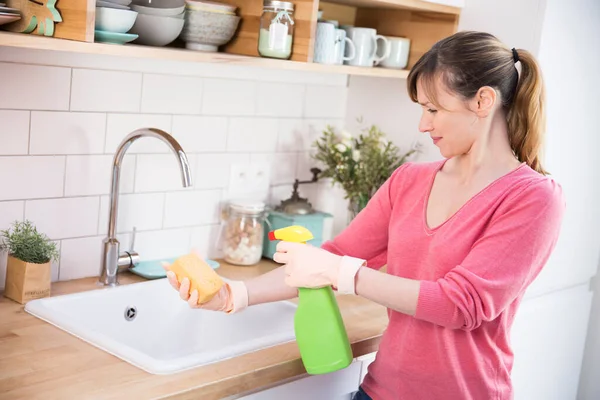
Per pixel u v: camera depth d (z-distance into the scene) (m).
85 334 1.69
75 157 1.99
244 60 1.90
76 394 1.42
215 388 1.53
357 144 2.55
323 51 2.14
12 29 1.67
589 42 2.37
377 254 1.77
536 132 1.56
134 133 1.91
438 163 1.66
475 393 1.57
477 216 1.52
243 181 2.42
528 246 1.47
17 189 1.89
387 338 1.67
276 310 2.07
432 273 1.57
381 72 2.31
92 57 1.96
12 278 1.87
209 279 1.61
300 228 1.63
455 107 1.50
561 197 1.52
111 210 1.99
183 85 2.19
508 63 1.52
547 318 2.52
